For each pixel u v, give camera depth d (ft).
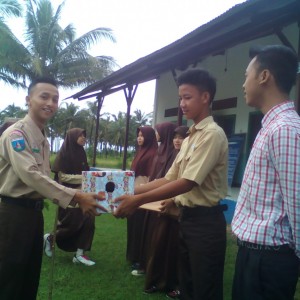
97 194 7.75
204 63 30.50
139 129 16.29
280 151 5.26
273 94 5.79
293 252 5.49
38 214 8.36
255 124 25.12
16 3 50.37
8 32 52.34
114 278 13.62
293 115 5.57
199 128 8.02
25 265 8.21
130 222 14.57
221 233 7.97
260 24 16.63
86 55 57.82
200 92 8.02
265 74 5.76
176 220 11.92
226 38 18.80
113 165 100.63
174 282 12.07
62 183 15.30
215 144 7.60
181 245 8.54
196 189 7.95
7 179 8.09
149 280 12.27
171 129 14.30
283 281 5.48
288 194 5.17
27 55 55.31
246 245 5.76
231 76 27.48
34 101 8.30
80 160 15.49
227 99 27.71
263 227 5.49
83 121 140.87
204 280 7.84
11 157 7.82
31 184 7.69
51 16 59.26
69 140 15.43
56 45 58.54
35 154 8.16
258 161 5.62
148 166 15.79
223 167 7.94
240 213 5.97
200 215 7.93
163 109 36.19
